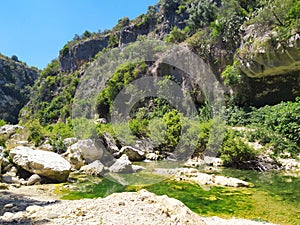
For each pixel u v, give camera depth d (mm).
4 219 5234
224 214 6871
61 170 10367
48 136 18641
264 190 9117
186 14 45625
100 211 5328
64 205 6242
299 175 11383
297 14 17984
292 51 17703
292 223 6312
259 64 20109
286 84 20422
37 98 68938
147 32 52219
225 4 27359
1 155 11867
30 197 8102
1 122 26812
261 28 20438
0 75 92250
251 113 19750
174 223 4816
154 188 9375
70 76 64500
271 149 14109
